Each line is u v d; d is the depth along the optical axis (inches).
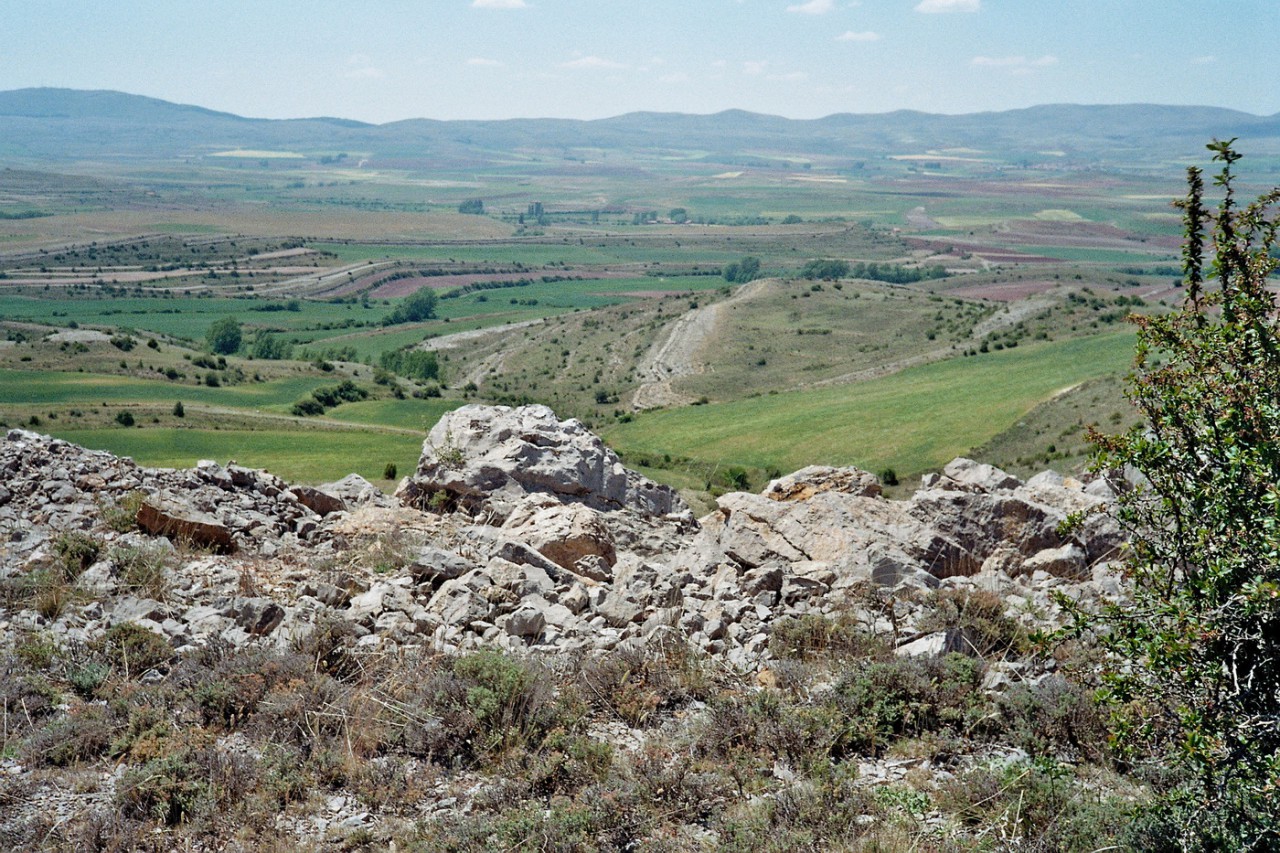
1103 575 506.3
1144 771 314.2
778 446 4175.7
